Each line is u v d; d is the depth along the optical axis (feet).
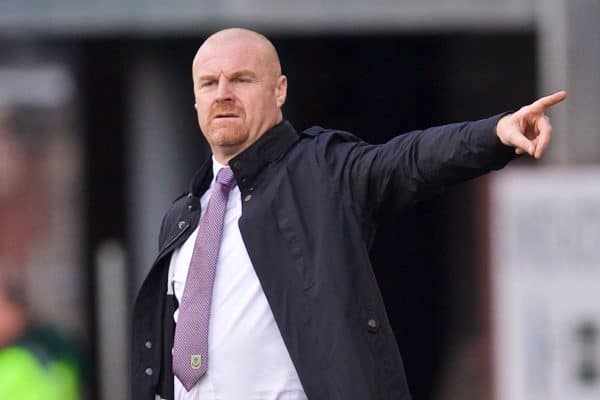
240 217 49.65
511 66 124.98
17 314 118.83
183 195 53.26
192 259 50.21
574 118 110.32
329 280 48.39
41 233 121.60
